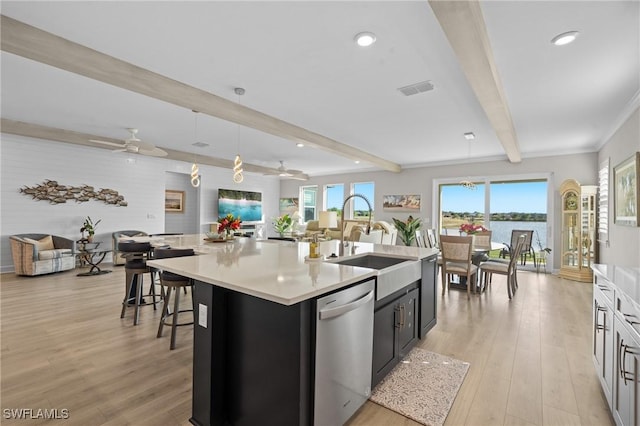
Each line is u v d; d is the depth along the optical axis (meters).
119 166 6.86
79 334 2.91
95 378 2.16
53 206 5.98
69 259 5.72
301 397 1.44
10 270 5.55
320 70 2.96
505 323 3.33
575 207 5.73
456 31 2.00
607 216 4.93
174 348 2.63
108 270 5.90
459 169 7.46
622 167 3.89
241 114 3.92
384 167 7.55
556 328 3.19
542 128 4.71
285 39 2.45
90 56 2.59
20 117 4.57
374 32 2.33
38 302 3.89
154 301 3.68
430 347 2.72
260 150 7.01
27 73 3.12
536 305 3.99
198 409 1.73
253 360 1.63
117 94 3.69
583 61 2.71
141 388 2.05
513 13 2.07
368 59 2.75
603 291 1.99
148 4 2.05
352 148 6.22
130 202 7.02
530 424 1.75
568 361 2.48
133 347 2.65
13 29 2.21
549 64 2.77
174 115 4.48
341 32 2.34
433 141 5.69
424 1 1.98
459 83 3.22
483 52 2.24
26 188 5.67
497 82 2.88
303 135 4.95
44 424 1.69
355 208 9.60
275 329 1.53
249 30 2.33
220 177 9.15
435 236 6.46
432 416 1.80
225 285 1.59
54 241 5.80
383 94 3.53
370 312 1.90
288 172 9.71
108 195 6.68
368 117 4.35
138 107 4.14
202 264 2.10
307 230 9.71
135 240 3.79
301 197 10.89
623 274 1.99
